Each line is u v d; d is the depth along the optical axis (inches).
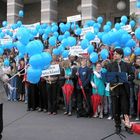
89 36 449.4
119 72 337.1
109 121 410.3
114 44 403.5
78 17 555.2
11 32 604.7
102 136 334.6
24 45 276.7
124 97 335.9
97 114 437.7
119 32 383.9
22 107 519.2
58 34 574.2
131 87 412.5
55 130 362.9
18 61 562.6
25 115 452.1
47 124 394.0
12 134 345.7
